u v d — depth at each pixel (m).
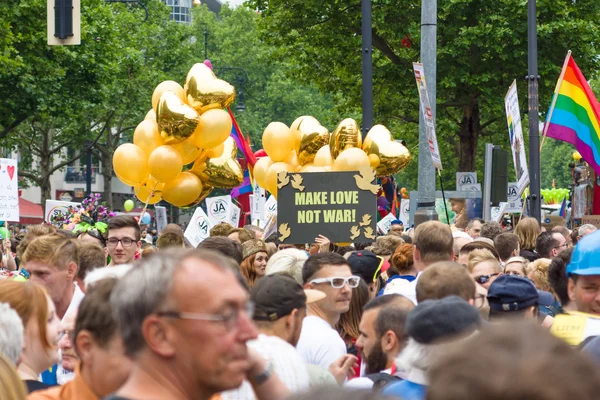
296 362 5.48
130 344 3.53
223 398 5.11
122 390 3.54
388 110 46.44
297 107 111.38
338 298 7.77
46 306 5.58
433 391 2.12
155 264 3.54
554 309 9.17
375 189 13.28
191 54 83.00
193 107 15.21
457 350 2.13
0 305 5.06
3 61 41.75
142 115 69.31
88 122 67.31
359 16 43.69
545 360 2.06
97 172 102.06
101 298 4.74
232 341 3.47
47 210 23.05
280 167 15.99
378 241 13.42
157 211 31.56
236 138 21.94
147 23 77.19
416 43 42.34
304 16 43.94
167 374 3.49
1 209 19.05
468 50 42.59
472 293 6.58
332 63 46.22
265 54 48.69
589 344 5.26
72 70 48.69
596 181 27.59
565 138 19.81
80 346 4.77
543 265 10.30
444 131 43.53
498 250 13.60
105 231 14.06
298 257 8.74
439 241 9.01
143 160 15.23
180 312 3.45
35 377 5.55
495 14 41.44
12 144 66.56
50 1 16.33
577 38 41.84
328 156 15.55
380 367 6.64
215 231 14.94
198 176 15.99
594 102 19.62
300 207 13.34
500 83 43.69
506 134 48.91
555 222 28.92
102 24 50.28
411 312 5.35
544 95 43.03
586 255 6.07
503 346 2.10
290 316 6.08
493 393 2.03
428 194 19.14
